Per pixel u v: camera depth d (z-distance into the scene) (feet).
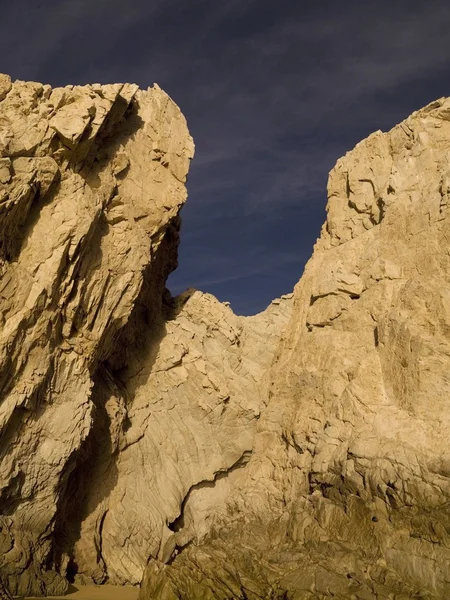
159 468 104.06
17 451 80.89
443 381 77.51
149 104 112.27
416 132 100.63
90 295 92.43
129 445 102.89
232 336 118.93
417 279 87.20
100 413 96.73
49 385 85.51
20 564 78.54
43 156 87.61
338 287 100.48
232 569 77.56
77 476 94.63
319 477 85.35
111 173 101.09
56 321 86.38
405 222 93.66
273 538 86.99
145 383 108.68
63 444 85.15
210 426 109.70
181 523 104.94
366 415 84.17
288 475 95.50
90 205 90.94
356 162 109.19
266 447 103.86
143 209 105.09
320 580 69.72
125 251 97.66
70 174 91.04
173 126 113.70
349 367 92.22
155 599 75.77
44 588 81.15
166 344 111.75
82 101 92.84
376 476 75.46
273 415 104.68
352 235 106.73
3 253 82.17
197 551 82.53
